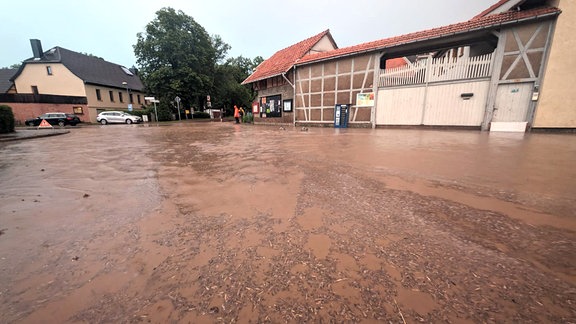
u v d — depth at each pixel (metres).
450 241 1.70
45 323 1.11
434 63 10.98
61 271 1.47
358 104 13.31
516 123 9.35
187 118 34.50
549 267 1.40
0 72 34.06
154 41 29.88
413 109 11.79
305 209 2.30
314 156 4.96
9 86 32.00
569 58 8.45
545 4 9.02
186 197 2.72
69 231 1.99
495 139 7.12
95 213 2.34
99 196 2.83
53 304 1.23
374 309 1.15
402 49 11.84
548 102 8.87
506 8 10.60
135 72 44.50
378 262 1.48
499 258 1.50
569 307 1.13
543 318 1.08
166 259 1.57
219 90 42.53
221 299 1.23
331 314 1.13
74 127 21.39
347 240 1.74
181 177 3.59
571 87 8.53
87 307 1.20
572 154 4.61
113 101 33.66
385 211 2.22
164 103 31.56
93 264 1.54
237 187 3.04
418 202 2.42
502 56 9.38
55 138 10.54
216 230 1.93
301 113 15.86
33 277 1.43
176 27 31.17
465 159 4.34
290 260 1.53
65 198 2.79
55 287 1.34
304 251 1.62
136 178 3.60
